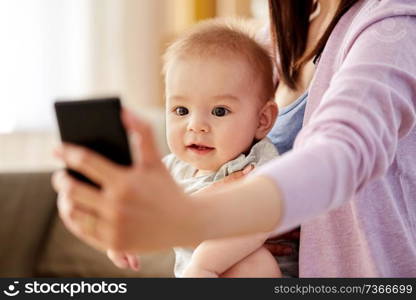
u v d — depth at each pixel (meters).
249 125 1.20
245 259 1.14
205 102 1.18
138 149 0.60
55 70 4.00
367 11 1.00
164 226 0.61
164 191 0.60
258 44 1.27
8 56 3.89
